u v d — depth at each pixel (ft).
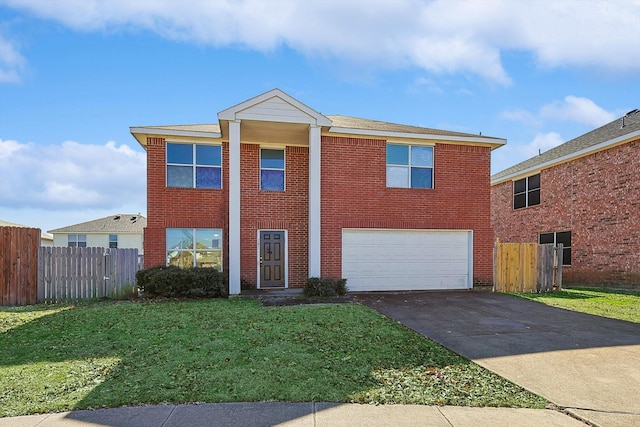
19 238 34.58
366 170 42.16
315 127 38.83
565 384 15.07
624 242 46.32
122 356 17.98
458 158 44.27
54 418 12.10
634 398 13.75
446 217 43.60
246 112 37.40
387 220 42.27
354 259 41.75
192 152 42.42
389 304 32.83
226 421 11.89
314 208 38.86
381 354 18.51
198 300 34.22
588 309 31.17
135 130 40.40
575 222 53.98
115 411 12.59
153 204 41.04
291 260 43.70
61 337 21.25
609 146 48.03
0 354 18.53
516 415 12.41
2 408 12.73
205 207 42.22
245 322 24.43
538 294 40.93
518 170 65.92
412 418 12.10
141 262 40.60
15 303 33.96
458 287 43.52
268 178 44.04
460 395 13.94
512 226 68.23
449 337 21.99
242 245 42.63
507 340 21.42
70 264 35.81
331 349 19.12
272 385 14.56
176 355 17.97
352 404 13.11
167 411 12.57
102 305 32.01
